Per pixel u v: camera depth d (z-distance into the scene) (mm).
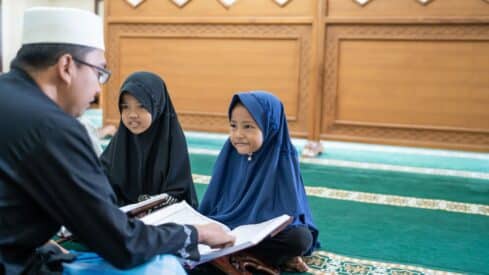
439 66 3961
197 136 5234
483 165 4113
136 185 2244
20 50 1209
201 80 4566
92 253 1407
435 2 3902
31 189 1098
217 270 1878
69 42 1192
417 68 4016
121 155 2244
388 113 4125
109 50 4785
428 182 3502
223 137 5215
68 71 1200
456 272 1951
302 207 1901
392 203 2969
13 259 1140
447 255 2129
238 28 4398
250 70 4426
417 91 4039
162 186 2195
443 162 4203
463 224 2584
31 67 1187
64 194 1106
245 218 1930
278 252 1821
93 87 1263
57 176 1098
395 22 3980
